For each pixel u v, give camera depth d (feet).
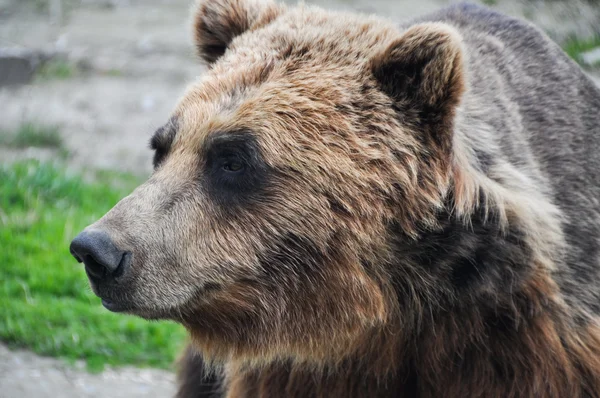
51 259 48.24
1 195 56.08
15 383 37.65
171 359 42.09
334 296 25.90
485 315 26.16
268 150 25.34
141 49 97.50
